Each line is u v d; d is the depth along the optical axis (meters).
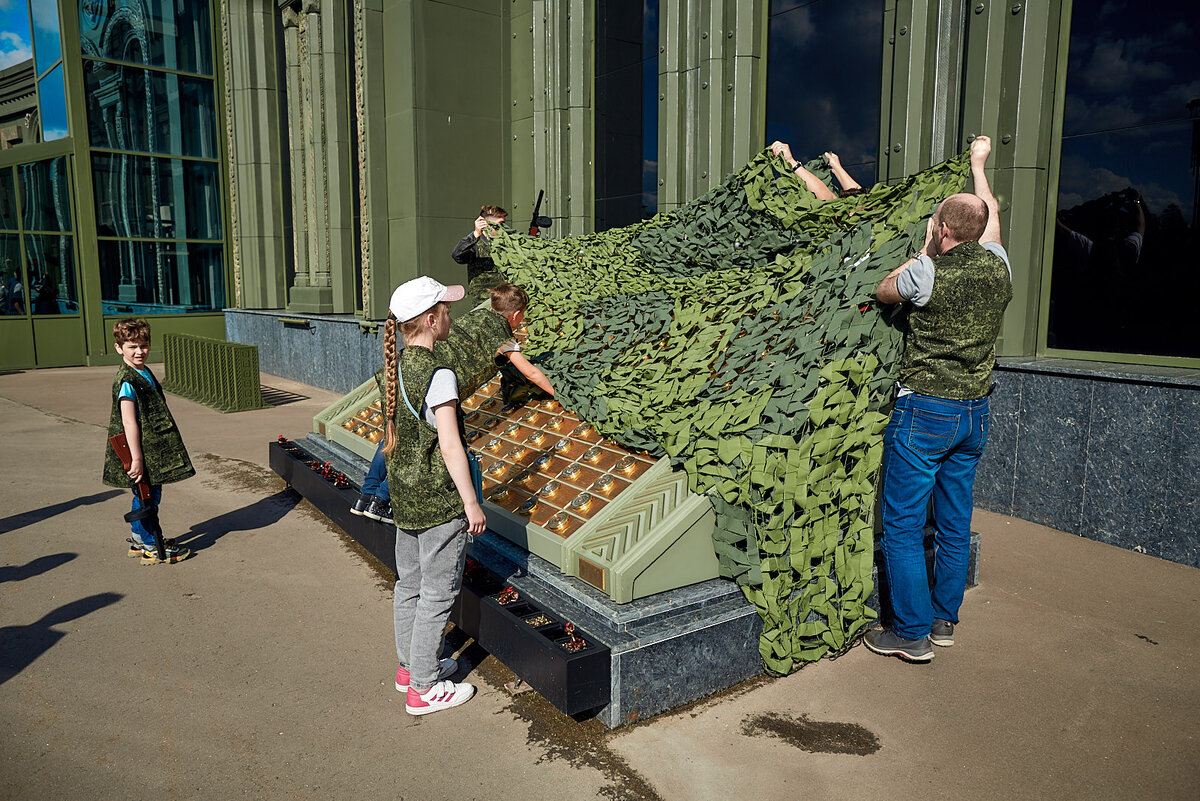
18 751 2.87
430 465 2.92
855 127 6.79
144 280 15.98
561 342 5.06
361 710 3.16
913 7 6.00
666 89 8.22
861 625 3.51
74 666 3.52
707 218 5.25
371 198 11.20
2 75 16.77
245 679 3.41
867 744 2.89
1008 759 2.79
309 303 13.61
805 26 7.15
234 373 10.45
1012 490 5.55
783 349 3.64
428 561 3.00
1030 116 5.63
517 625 3.12
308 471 5.51
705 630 3.18
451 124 10.81
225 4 15.20
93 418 10.01
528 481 4.18
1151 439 4.73
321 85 12.66
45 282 15.11
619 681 2.96
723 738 2.94
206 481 6.85
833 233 4.14
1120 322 5.41
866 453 3.39
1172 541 4.68
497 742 2.93
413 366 2.88
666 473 3.67
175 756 2.84
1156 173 5.16
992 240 3.50
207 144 16.39
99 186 15.24
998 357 5.82
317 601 4.27
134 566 4.79
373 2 10.82
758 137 7.65
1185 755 2.80
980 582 4.42
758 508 3.28
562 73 9.81
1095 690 3.26
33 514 5.87
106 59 14.95
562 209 10.12
